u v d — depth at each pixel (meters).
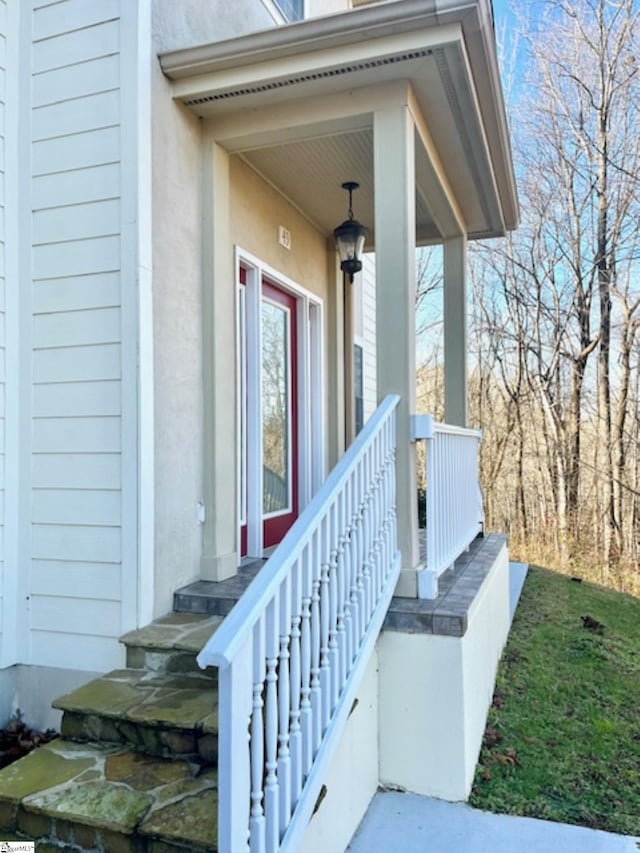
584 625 5.53
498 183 4.84
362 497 2.71
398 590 3.26
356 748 2.67
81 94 3.23
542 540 12.66
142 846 1.93
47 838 2.05
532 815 2.81
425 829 2.66
